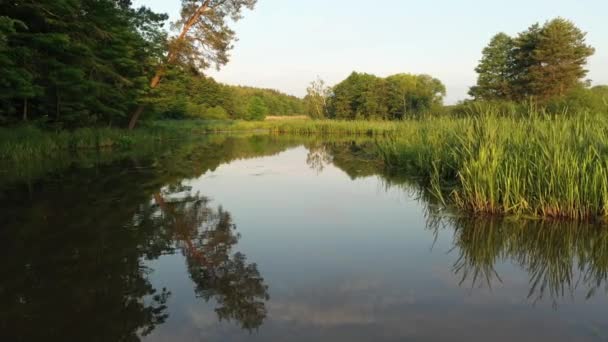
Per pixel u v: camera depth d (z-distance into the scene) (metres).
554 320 3.02
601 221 5.40
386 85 59.94
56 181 9.36
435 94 67.94
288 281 3.80
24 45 15.88
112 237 5.11
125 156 15.34
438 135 10.27
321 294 3.51
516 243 4.79
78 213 6.31
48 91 18.45
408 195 7.94
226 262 4.30
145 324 3.00
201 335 2.86
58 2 15.74
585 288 3.58
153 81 25.33
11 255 4.42
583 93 21.55
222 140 27.88
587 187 5.45
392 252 4.59
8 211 6.41
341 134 37.44
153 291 3.59
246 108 81.50
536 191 5.83
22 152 13.64
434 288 3.61
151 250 4.66
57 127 18.41
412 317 3.08
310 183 9.54
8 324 2.98
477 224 5.56
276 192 8.35
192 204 7.11
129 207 6.79
